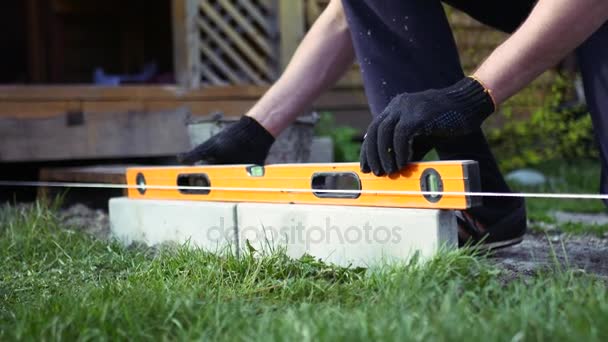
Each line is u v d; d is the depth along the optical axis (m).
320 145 6.25
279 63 6.82
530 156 7.69
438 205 2.65
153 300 2.33
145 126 6.28
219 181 3.40
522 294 2.18
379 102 2.98
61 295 2.61
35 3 9.27
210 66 7.10
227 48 6.73
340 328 1.98
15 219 4.10
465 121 2.65
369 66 3.00
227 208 3.25
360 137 7.55
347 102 7.51
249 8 6.80
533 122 7.65
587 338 1.81
